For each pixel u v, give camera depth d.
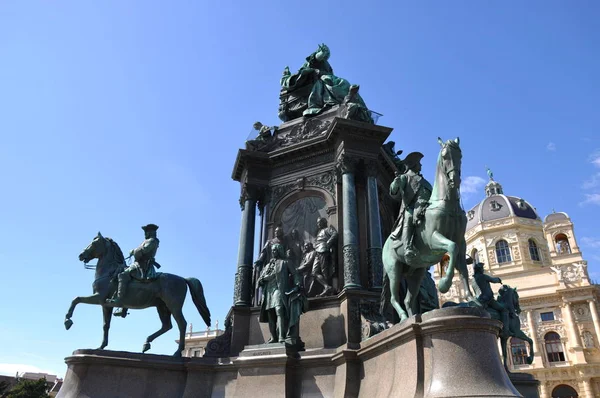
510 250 79.81
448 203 9.16
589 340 62.53
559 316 65.38
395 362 9.05
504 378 7.27
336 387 11.62
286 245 16.17
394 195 10.62
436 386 7.29
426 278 14.77
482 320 7.58
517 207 86.06
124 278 14.12
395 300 10.20
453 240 9.23
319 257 14.79
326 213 15.97
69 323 13.62
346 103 16.95
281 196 17.17
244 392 12.13
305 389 12.06
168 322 14.86
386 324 12.29
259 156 17.62
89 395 12.35
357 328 12.89
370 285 13.98
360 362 11.27
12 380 59.22
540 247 79.62
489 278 15.44
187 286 15.07
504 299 15.79
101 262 14.48
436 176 9.61
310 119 17.92
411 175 10.48
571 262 71.00
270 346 12.52
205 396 12.98
